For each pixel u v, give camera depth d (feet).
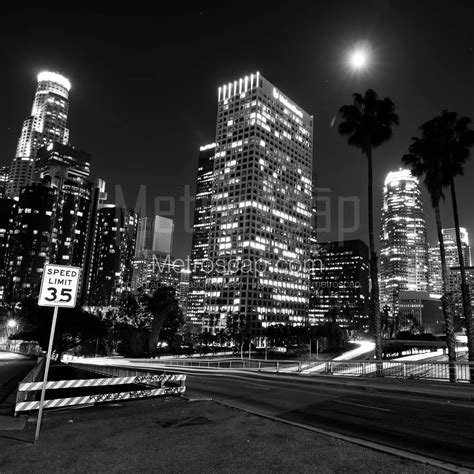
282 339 521.24
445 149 107.86
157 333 312.50
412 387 64.34
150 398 53.47
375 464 26.37
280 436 33.19
